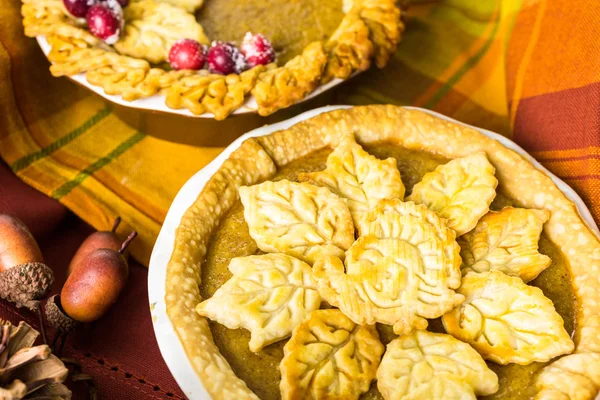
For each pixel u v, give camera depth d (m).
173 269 0.53
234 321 0.51
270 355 0.51
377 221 0.54
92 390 0.54
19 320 0.56
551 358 0.51
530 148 0.65
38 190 0.66
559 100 0.63
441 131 0.60
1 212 0.62
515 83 0.69
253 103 0.63
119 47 0.66
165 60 0.67
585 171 0.59
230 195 0.57
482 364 0.50
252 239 0.55
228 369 0.50
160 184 0.67
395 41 0.68
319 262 0.52
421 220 0.54
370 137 0.60
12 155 0.67
